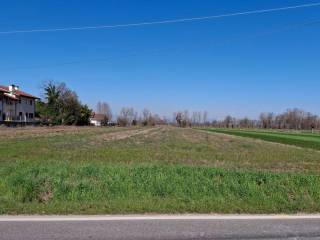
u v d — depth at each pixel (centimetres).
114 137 5462
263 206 982
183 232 750
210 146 4066
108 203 984
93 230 754
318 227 802
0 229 757
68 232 738
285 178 1275
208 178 1286
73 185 1145
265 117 17125
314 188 1175
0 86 9750
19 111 9888
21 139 4366
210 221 841
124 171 1345
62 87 11619
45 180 1162
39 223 805
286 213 943
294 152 3388
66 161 2008
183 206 959
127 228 772
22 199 1048
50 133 6081
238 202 1028
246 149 3697
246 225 810
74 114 12056
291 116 16375
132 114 16475
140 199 1053
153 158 2489
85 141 4328
